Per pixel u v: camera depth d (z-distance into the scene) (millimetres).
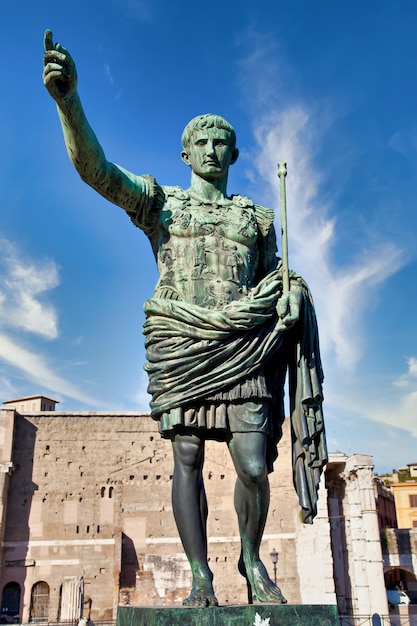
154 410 5242
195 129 6090
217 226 5746
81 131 5148
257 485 5125
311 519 5469
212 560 45875
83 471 49312
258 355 5262
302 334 5633
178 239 5707
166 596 45875
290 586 46719
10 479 48188
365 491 42250
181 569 46594
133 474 49625
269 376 5594
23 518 47562
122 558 47281
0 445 47938
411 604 49625
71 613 36719
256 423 5215
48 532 47500
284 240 5680
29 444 49438
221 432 5355
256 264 5895
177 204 5812
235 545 46344
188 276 5559
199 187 6023
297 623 4348
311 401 5527
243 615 4305
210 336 5145
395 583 58438
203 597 4656
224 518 46844
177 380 5141
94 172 5410
